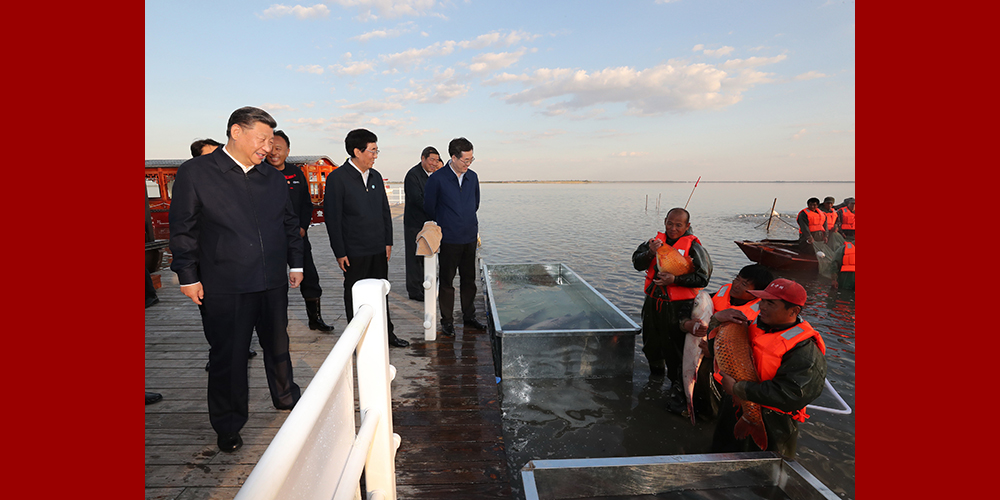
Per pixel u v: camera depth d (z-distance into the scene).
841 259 8.52
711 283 10.04
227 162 2.06
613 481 1.91
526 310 4.91
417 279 5.06
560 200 63.16
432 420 2.51
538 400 3.47
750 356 2.36
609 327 4.23
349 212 3.29
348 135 3.26
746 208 45.22
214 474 1.92
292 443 0.61
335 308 4.76
